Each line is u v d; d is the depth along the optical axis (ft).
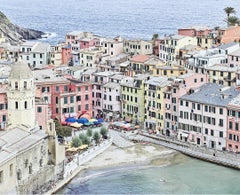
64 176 581.53
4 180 490.90
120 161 636.48
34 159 540.52
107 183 575.79
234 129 654.53
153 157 650.84
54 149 568.41
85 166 618.44
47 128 573.74
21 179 517.55
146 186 568.41
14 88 567.18
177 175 597.93
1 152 498.28
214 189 560.61
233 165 616.39
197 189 560.61
